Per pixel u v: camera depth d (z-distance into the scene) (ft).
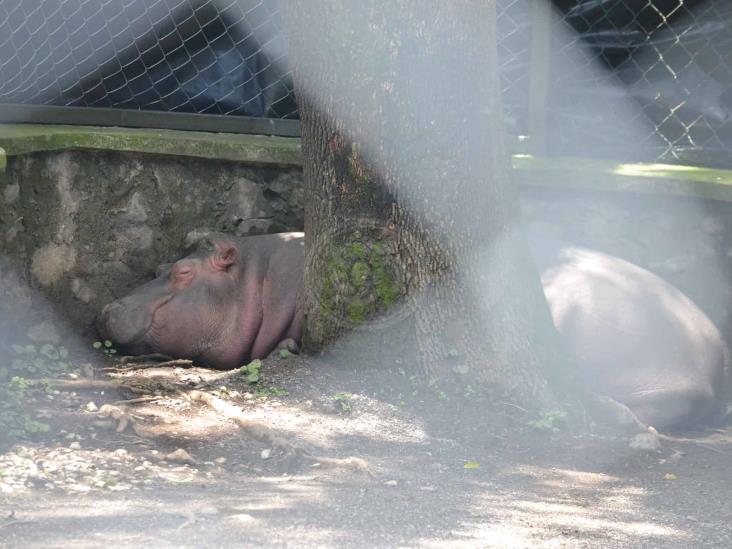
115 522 23.58
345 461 29.40
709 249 40.19
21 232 39.93
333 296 35.09
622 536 24.58
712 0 40.57
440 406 33.60
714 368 37.29
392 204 33.94
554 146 43.62
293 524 24.09
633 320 37.22
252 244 42.24
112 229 42.24
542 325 34.60
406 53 32.32
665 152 42.27
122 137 41.52
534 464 30.55
